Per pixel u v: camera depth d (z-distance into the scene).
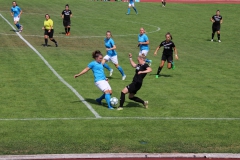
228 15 62.66
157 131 17.19
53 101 21.25
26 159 14.17
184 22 56.50
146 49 30.56
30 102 20.98
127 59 34.56
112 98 20.22
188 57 36.28
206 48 41.41
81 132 16.81
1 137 16.06
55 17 56.84
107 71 29.75
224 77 28.69
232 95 23.67
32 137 16.14
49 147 15.19
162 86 25.47
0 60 31.34
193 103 21.67
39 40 41.00
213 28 45.06
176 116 19.31
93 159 14.36
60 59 32.78
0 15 55.41
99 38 44.16
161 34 48.38
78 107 20.23
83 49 37.94
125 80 27.05
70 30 48.19
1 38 40.75
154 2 73.88
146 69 19.86
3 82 25.09
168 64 27.94
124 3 70.75
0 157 14.20
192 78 28.08
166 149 15.28
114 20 56.03
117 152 14.95
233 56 37.56
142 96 22.83
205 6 70.31
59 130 16.98
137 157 14.62
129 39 44.69
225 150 15.35
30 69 28.81
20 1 68.06
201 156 14.81
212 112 20.11
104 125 17.73
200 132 17.22
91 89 24.00
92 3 69.50
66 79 26.33
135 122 18.23
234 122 18.66
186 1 76.50
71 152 14.80
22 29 46.34
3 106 20.19
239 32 51.34
